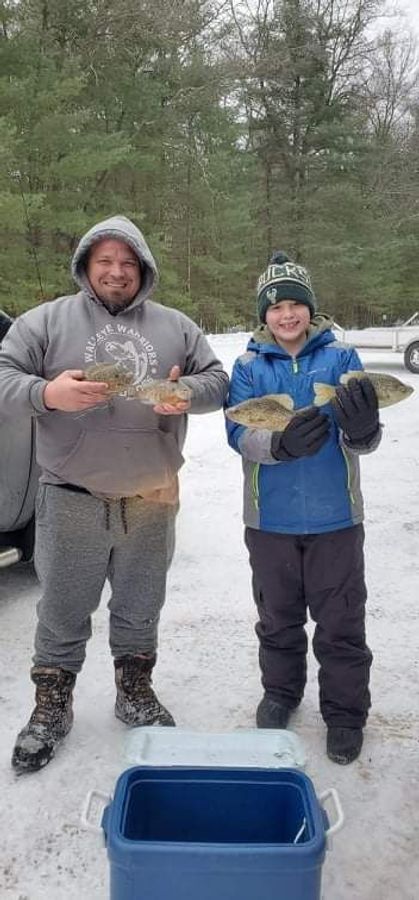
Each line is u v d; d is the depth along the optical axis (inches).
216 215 1079.6
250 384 102.1
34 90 756.0
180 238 1096.2
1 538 148.6
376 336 655.1
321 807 71.0
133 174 971.9
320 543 100.9
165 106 964.0
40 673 104.5
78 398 86.8
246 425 92.7
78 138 787.4
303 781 73.2
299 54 1174.3
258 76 1110.4
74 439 97.3
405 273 1393.9
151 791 74.9
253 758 81.4
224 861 61.9
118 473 98.0
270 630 107.5
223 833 75.6
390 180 1278.3
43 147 776.3
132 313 100.4
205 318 1138.7
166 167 1000.2
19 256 818.2
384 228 1264.8
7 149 690.2
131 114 927.7
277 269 101.3
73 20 840.3
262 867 62.1
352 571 101.6
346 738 100.9
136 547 103.5
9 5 762.2
